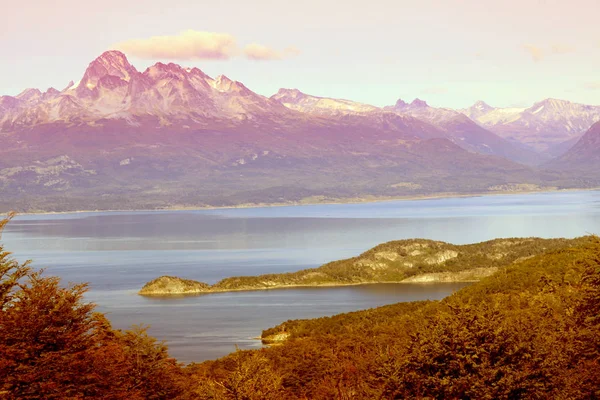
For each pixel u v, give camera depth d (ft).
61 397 129.80
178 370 189.06
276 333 451.12
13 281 145.59
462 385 144.56
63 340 138.41
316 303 627.05
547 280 297.33
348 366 220.43
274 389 175.11
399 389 149.59
